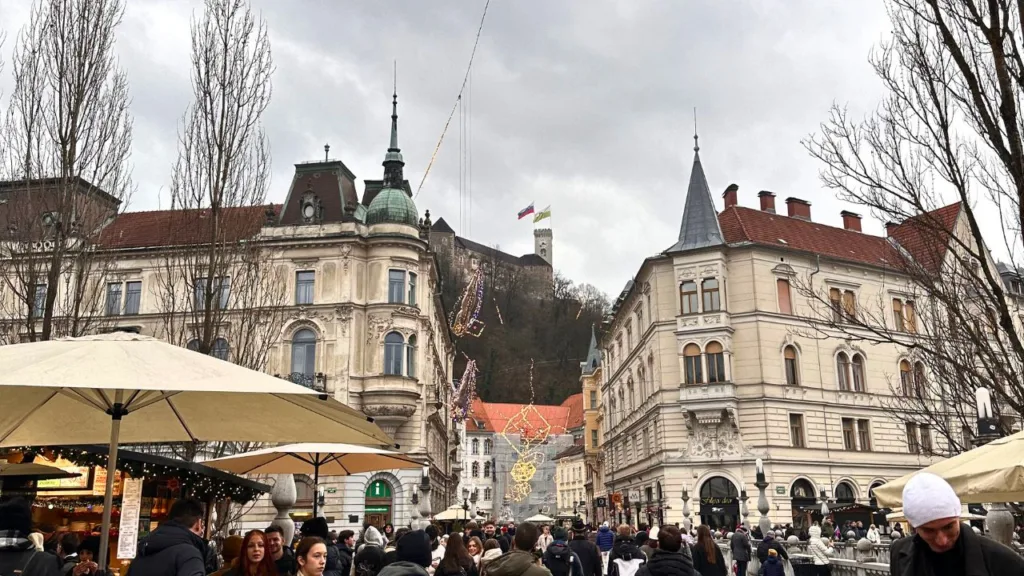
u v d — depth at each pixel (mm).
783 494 46531
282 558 9484
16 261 21703
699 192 52781
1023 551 13062
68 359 7094
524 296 163875
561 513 114062
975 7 10445
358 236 49281
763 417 47531
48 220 21953
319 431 9797
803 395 48938
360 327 48688
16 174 22016
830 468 48500
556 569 13148
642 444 56844
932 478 4680
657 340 51125
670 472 48469
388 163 54219
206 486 16109
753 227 52719
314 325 48219
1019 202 10125
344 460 17484
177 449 26625
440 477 67250
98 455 12836
